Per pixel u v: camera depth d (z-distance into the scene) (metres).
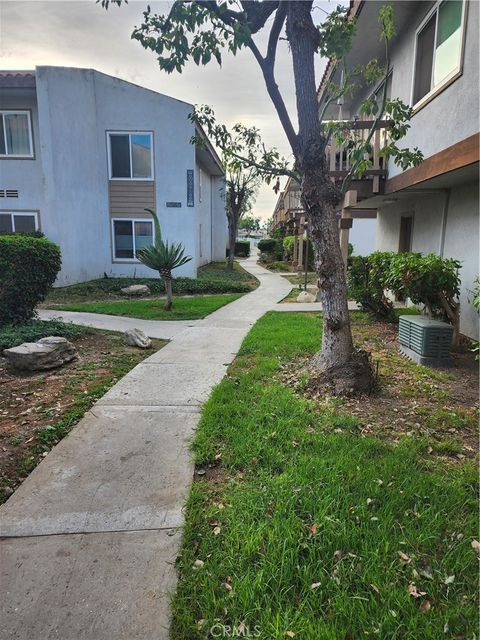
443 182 7.23
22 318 7.10
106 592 2.02
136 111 14.83
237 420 3.68
